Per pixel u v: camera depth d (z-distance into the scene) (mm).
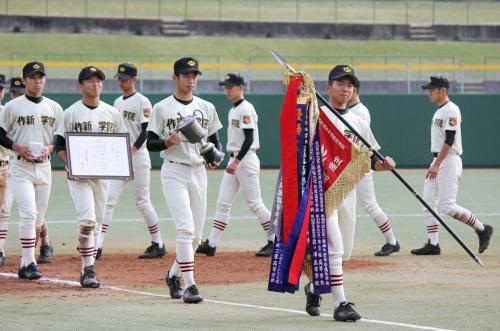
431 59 103188
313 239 19625
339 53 105312
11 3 106188
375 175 65062
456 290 24109
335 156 19922
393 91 91938
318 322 19641
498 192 54500
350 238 20812
